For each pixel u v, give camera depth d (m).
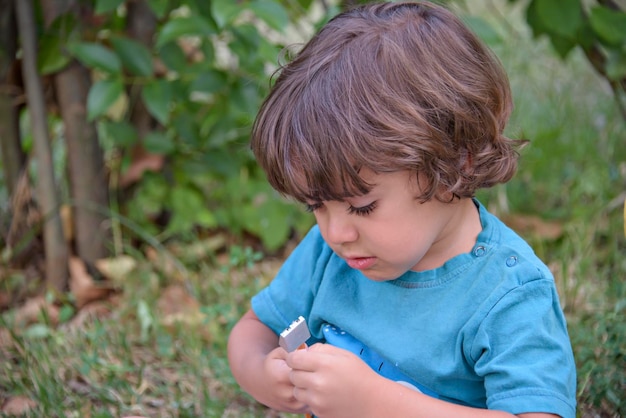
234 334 1.51
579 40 2.47
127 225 2.39
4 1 2.31
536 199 2.72
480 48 1.25
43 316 2.10
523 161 2.71
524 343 1.17
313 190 1.12
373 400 1.16
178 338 2.08
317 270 1.44
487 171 1.21
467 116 1.16
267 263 2.51
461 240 1.26
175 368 1.96
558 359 1.17
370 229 1.14
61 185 2.64
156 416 1.75
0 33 2.32
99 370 1.88
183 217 2.50
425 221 1.16
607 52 2.41
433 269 1.27
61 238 2.34
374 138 1.09
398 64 1.15
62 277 2.36
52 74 2.37
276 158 1.14
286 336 1.20
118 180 2.50
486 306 1.21
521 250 1.25
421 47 1.18
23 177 2.45
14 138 2.45
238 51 2.20
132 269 2.38
